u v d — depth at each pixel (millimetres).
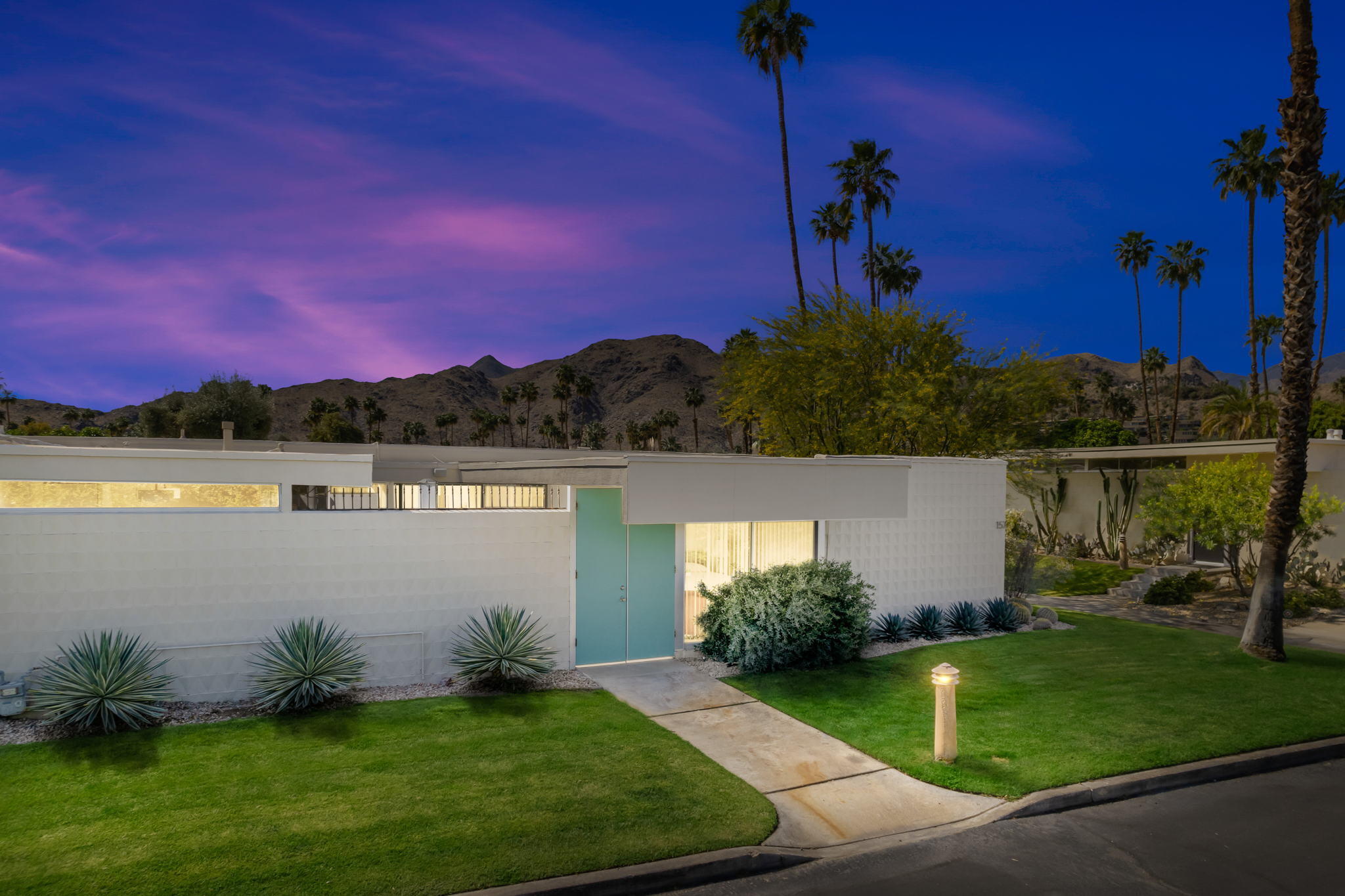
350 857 5805
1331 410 37250
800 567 12750
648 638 12336
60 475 11688
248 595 9695
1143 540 27219
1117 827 6949
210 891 5285
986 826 6914
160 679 8852
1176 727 9391
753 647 11594
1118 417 75938
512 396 123562
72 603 8914
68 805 6539
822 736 9047
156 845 5887
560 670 11570
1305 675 12047
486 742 8367
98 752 7750
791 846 6438
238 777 7223
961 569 15812
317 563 10047
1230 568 23625
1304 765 8594
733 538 14422
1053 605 21156
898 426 20531
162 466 12266
